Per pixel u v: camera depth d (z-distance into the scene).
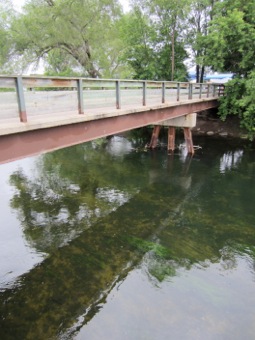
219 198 8.93
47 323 4.25
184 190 9.55
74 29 16.34
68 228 6.92
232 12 14.88
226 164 12.55
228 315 4.35
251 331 4.07
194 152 14.36
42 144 4.80
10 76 4.05
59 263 5.61
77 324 4.22
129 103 8.00
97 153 14.14
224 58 15.77
